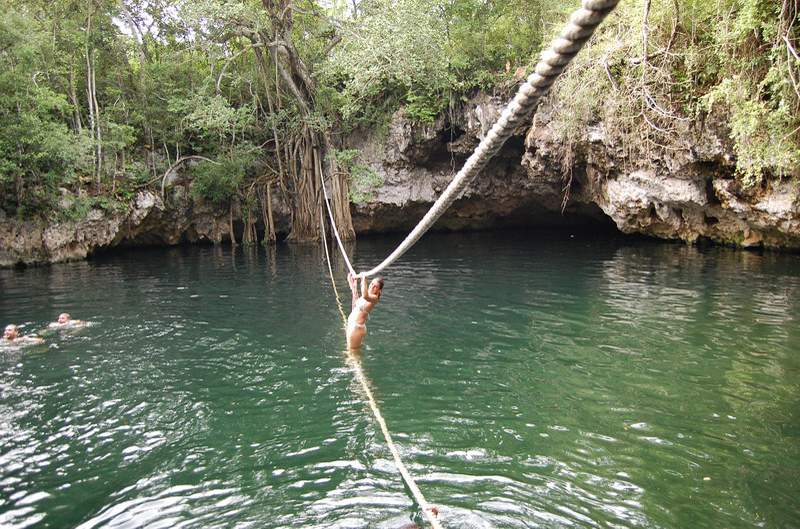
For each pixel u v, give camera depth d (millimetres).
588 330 9625
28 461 5516
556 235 26531
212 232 27031
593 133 18328
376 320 10734
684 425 5957
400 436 5863
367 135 27297
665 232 20500
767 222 15578
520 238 25797
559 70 1868
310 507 4594
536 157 22062
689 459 5254
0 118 19141
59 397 7133
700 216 18656
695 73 14383
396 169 27078
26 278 17000
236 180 25500
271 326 10461
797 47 10750
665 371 7555
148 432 6113
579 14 1675
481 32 24719
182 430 6141
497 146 2365
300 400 6902
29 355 8875
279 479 5059
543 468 5141
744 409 6305
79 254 21703
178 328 10445
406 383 7391
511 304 11836
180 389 7352
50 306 12656
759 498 4613
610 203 20234
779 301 11141
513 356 8383
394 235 29516
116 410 6715
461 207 29172
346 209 26859
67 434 6094
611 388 7035
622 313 10703
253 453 5574
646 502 4578
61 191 21016
